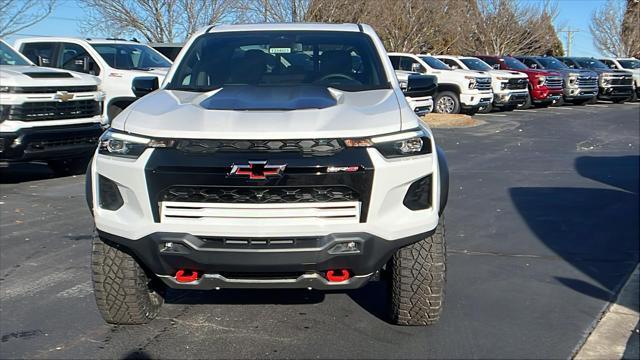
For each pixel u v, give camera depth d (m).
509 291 5.03
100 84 10.36
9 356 3.97
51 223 7.31
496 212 7.64
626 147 13.51
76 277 5.47
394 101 4.11
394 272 4.04
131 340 4.20
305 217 3.52
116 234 3.73
